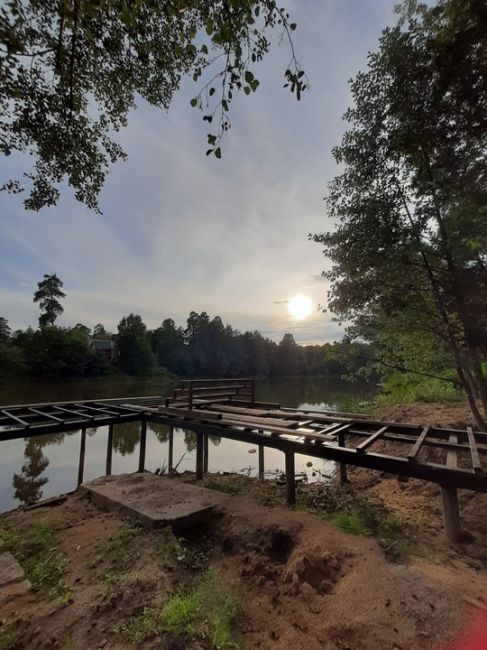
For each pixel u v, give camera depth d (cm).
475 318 593
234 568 310
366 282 659
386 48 530
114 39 345
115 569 296
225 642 211
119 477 554
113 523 395
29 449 1197
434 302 639
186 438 1326
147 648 201
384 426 576
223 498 445
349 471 738
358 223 646
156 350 6181
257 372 7012
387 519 407
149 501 431
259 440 545
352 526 370
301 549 317
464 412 795
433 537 370
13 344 4547
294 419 665
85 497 497
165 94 434
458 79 443
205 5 223
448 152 488
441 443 468
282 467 891
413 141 518
